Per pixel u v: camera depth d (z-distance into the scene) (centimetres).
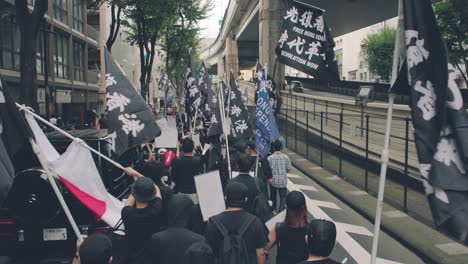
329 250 287
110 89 513
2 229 559
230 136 949
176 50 4372
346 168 1534
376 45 5859
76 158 433
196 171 654
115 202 460
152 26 2783
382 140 1328
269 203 644
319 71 658
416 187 1103
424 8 330
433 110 320
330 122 2291
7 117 323
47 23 2595
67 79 3045
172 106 3509
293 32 661
